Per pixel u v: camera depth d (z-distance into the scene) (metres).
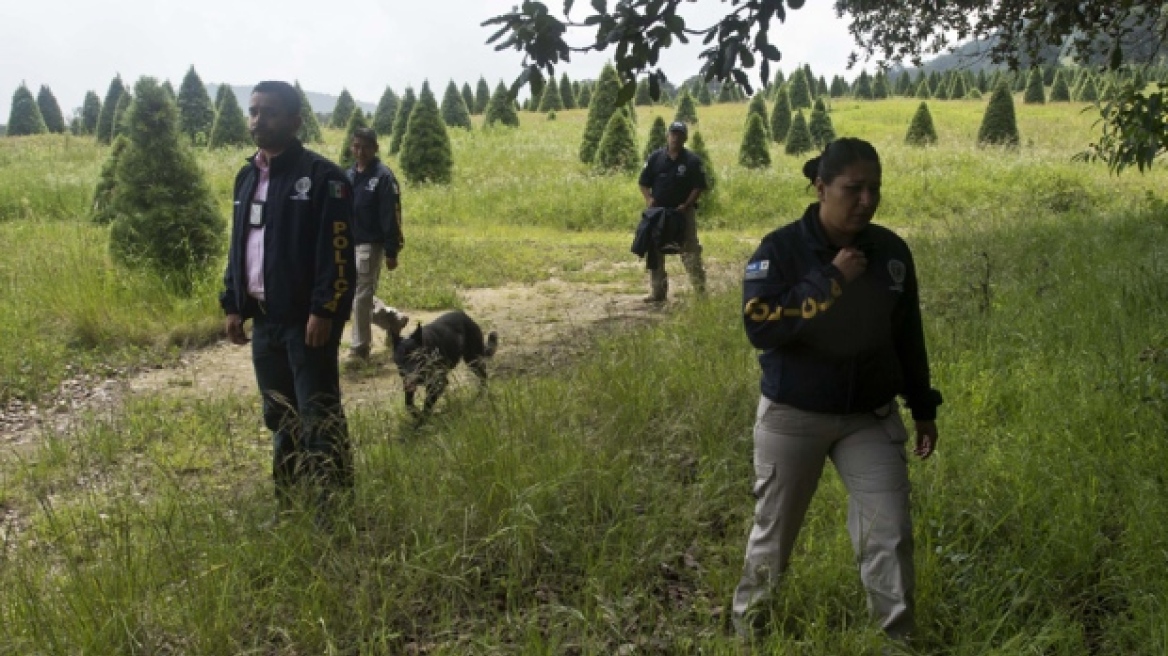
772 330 2.90
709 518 4.29
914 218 20.22
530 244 16.08
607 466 4.55
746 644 3.19
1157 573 3.37
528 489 3.97
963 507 3.98
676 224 9.65
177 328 8.97
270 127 4.16
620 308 10.30
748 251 15.41
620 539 3.92
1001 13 7.65
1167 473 4.03
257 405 6.78
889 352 2.98
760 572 3.24
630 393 5.53
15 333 8.42
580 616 3.18
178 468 5.48
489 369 7.54
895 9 8.04
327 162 4.24
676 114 43.31
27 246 12.48
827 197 2.91
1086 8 7.25
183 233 10.26
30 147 34.16
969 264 8.73
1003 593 3.43
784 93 42.28
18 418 6.84
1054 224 12.31
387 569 3.74
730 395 5.44
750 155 27.25
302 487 4.06
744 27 4.45
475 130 38.12
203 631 3.27
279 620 3.44
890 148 29.50
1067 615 3.26
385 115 46.06
